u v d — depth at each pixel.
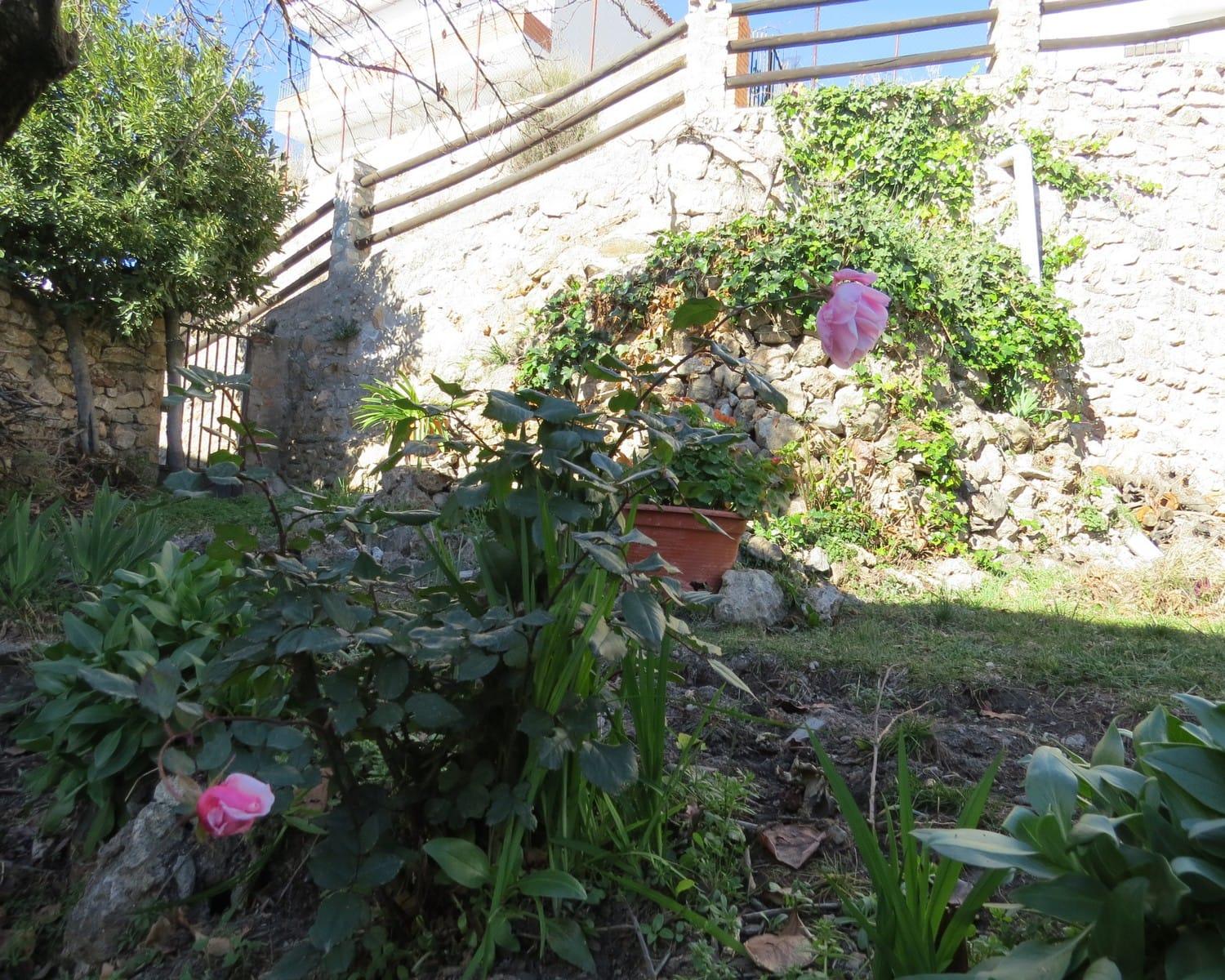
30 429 7.49
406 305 9.30
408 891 1.72
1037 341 6.68
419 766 1.69
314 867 1.45
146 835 1.97
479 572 1.80
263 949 1.75
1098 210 7.25
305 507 1.69
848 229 6.23
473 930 1.62
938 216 7.11
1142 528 6.43
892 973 1.35
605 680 1.78
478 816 1.54
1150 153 7.29
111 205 7.38
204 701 1.97
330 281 10.23
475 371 8.08
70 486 7.15
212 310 8.85
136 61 7.30
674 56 8.63
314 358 10.08
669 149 7.38
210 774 1.54
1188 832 1.13
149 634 2.25
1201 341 7.21
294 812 1.93
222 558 1.60
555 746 1.47
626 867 1.72
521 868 1.61
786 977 1.50
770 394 1.59
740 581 4.45
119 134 7.49
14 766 2.54
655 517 4.45
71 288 7.96
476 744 1.64
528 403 1.67
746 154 7.13
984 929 1.59
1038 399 6.74
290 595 1.50
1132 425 7.12
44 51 2.87
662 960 1.59
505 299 8.34
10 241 7.47
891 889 1.35
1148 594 5.21
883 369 6.03
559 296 7.17
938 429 5.99
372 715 1.46
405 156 10.32
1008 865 1.17
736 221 6.49
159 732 2.04
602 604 1.60
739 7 7.48
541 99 8.40
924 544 5.71
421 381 8.79
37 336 8.07
